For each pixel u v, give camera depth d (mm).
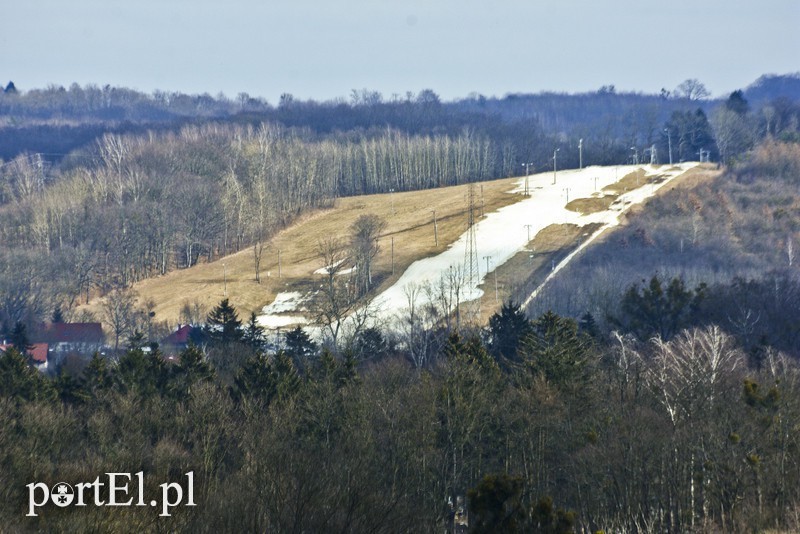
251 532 170625
